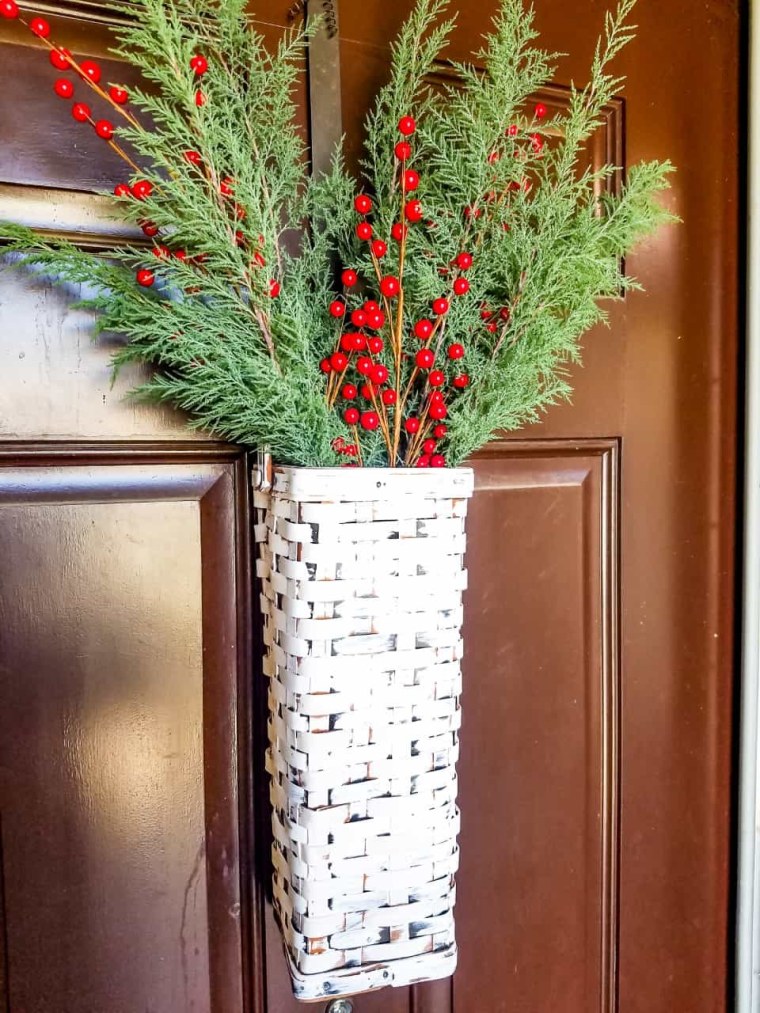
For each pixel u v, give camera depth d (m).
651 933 0.79
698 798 0.80
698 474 0.79
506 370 0.52
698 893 0.81
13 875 0.56
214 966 0.61
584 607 0.74
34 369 0.55
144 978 0.59
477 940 0.71
